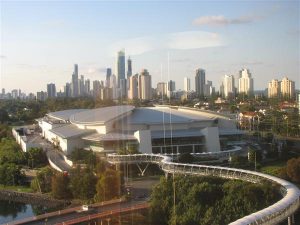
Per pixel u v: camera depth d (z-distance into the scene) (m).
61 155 163.50
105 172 91.62
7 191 130.62
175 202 86.62
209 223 80.38
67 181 117.62
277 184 88.56
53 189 119.00
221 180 98.88
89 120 168.12
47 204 117.31
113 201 86.19
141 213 85.69
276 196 84.06
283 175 110.81
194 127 178.12
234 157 139.12
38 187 128.38
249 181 95.75
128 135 132.12
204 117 184.75
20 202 124.50
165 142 164.50
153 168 132.25
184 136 167.00
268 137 199.25
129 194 92.25
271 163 148.00
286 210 71.12
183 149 166.62
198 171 111.06
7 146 185.75
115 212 81.38
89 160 118.50
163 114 180.00
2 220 106.88
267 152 159.88
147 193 104.12
